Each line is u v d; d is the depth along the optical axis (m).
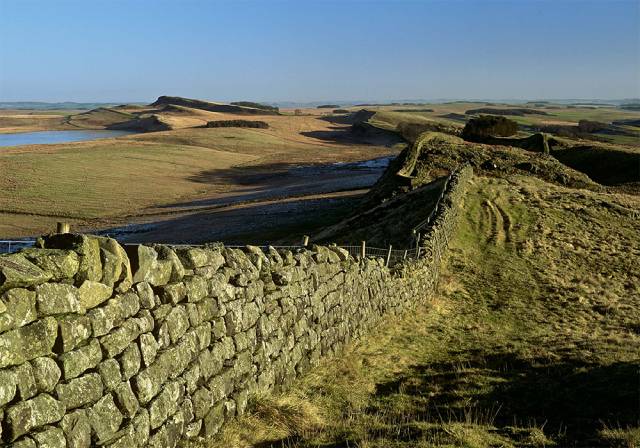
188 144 157.62
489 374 12.09
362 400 9.98
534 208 36.44
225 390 7.69
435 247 24.00
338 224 42.00
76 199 76.50
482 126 85.50
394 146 174.38
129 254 6.22
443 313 19.33
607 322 19.06
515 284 23.97
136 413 5.82
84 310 5.27
